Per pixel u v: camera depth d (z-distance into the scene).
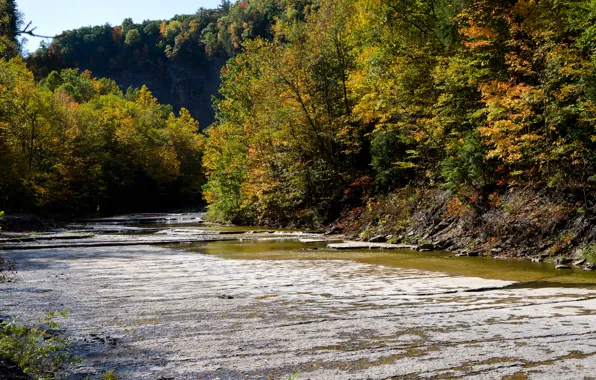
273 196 35.62
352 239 25.27
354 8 35.06
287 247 21.58
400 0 29.33
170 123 105.00
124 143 74.75
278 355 6.19
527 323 7.62
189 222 47.38
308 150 34.53
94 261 16.80
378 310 8.79
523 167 19.92
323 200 33.19
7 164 42.12
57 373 5.61
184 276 13.22
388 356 6.06
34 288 11.38
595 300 9.46
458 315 8.30
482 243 18.53
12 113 45.62
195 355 6.24
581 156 17.31
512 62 19.36
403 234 22.81
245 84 43.69
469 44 21.19
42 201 48.69
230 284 11.85
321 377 5.37
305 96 34.44
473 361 5.79
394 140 28.06
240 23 182.38
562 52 17.84
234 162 41.38
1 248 21.56
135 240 25.02
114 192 70.81
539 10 19.75
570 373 5.31
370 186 30.19
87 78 137.25
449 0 25.73
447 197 22.62
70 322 8.03
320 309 8.90
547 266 14.59
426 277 12.77
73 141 61.16
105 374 5.53
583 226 15.86
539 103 18.61
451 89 23.83
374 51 32.16
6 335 6.41
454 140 22.53
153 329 7.54
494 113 19.00
